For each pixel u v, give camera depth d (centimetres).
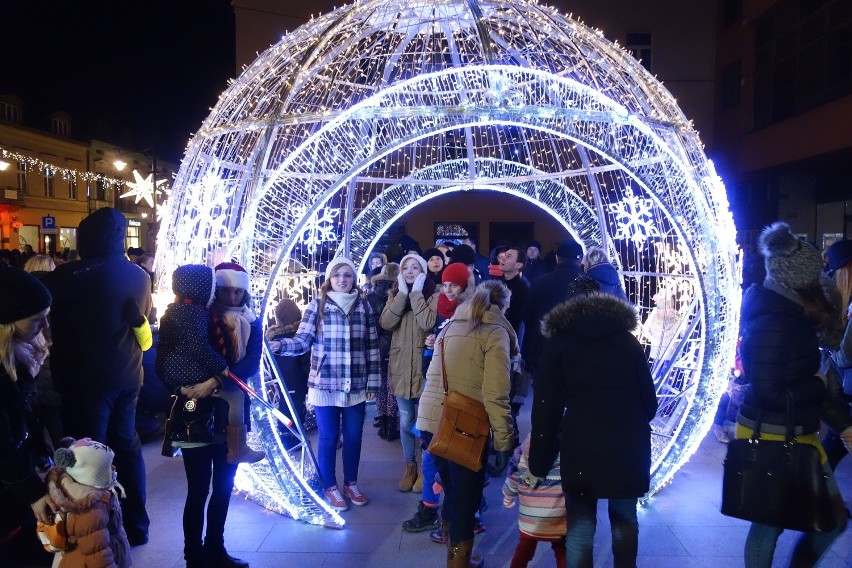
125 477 353
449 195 1499
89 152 3275
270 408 356
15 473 231
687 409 388
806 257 256
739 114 1471
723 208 409
